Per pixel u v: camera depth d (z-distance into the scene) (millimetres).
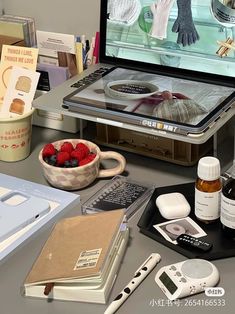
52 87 1327
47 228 957
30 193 1035
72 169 1072
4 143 1203
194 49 1160
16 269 906
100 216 962
